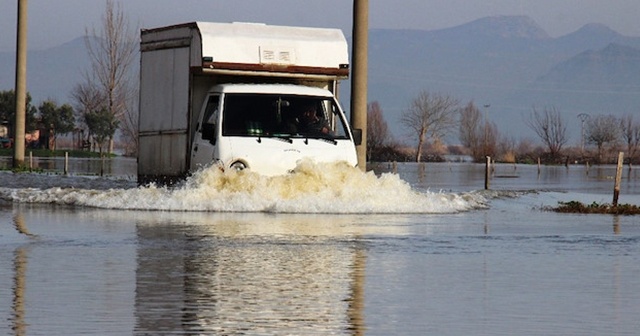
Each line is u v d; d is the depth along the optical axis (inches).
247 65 1985.7
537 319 823.7
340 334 765.3
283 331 771.4
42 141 7687.0
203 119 1953.7
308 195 1811.0
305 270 1059.3
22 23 3577.8
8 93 7401.6
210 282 978.7
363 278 1011.9
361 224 1550.2
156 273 1029.2
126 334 756.6
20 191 2030.0
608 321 818.8
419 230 1471.5
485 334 771.4
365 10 2289.6
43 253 1165.1
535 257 1183.6
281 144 1862.7
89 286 949.8
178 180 2031.3
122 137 7652.6
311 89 1966.0
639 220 1739.7
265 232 1403.8
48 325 784.3
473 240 1348.4
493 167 6437.0
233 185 1815.9
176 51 2059.5
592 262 1145.4
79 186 2412.6
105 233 1369.3
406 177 4106.8
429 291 943.7
